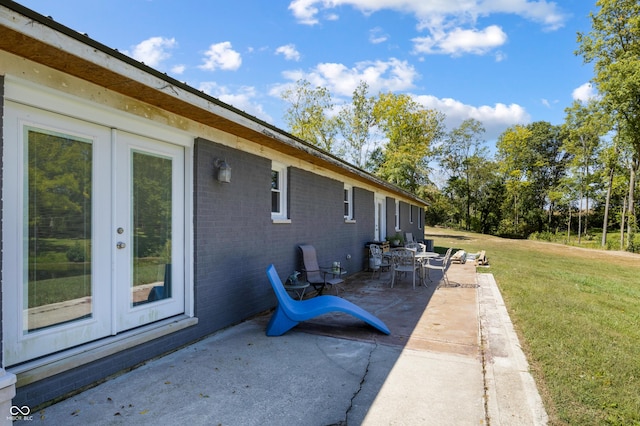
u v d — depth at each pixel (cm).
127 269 370
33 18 223
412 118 3045
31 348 287
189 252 443
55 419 265
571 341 449
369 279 940
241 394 309
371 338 459
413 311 605
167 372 350
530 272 1136
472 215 4531
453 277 978
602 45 2247
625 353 419
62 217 311
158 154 407
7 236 271
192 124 435
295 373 352
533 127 4694
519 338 466
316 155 657
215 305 478
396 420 272
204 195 458
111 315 352
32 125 287
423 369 364
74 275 320
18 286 278
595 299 771
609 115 2381
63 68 284
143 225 389
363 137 3312
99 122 334
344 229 971
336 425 266
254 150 565
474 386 327
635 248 2453
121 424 262
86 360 312
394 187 1316
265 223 601
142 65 299
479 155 4534
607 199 2909
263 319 550
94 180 337
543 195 4334
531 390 320
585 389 322
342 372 355
